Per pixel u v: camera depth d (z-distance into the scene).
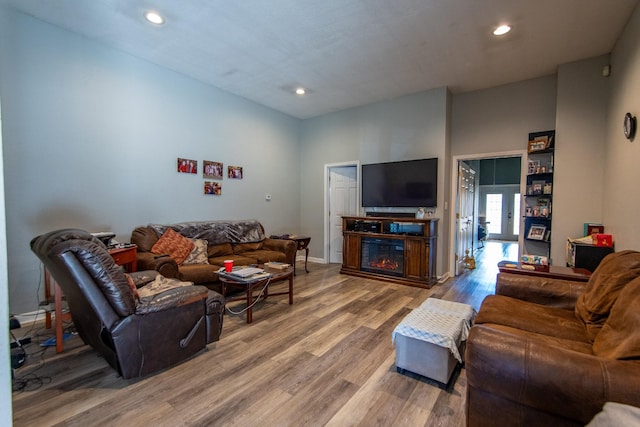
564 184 3.80
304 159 6.27
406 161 4.81
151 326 2.02
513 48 3.39
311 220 6.22
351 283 4.46
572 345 1.60
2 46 2.73
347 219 5.05
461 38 3.19
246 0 2.60
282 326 2.90
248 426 1.62
